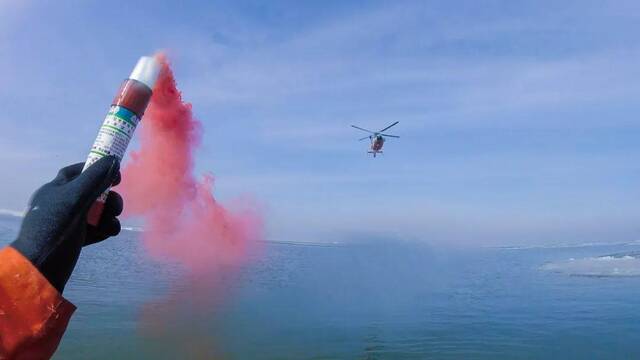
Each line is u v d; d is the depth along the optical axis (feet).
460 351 30.89
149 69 4.86
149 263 48.91
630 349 31.68
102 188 4.27
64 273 4.21
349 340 32.45
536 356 30.30
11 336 3.80
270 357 28.60
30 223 4.05
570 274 72.84
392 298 47.70
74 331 30.48
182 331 31.53
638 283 61.36
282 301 42.01
